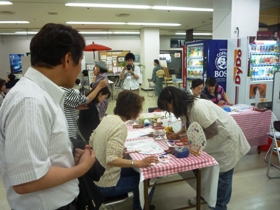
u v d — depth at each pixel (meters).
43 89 0.79
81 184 0.99
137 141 2.15
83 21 8.51
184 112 1.84
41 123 0.72
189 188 2.66
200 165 1.74
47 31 0.78
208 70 5.09
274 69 4.77
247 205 2.34
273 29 7.04
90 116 2.56
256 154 3.54
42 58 0.78
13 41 11.96
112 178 1.68
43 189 0.73
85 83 6.68
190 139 1.87
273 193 2.54
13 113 0.69
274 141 2.85
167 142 2.11
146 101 8.29
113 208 2.32
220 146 1.95
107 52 10.53
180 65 13.75
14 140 0.67
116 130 1.61
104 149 1.62
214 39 5.49
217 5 5.71
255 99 4.43
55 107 0.80
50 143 0.78
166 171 1.66
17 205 0.80
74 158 0.93
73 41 0.81
